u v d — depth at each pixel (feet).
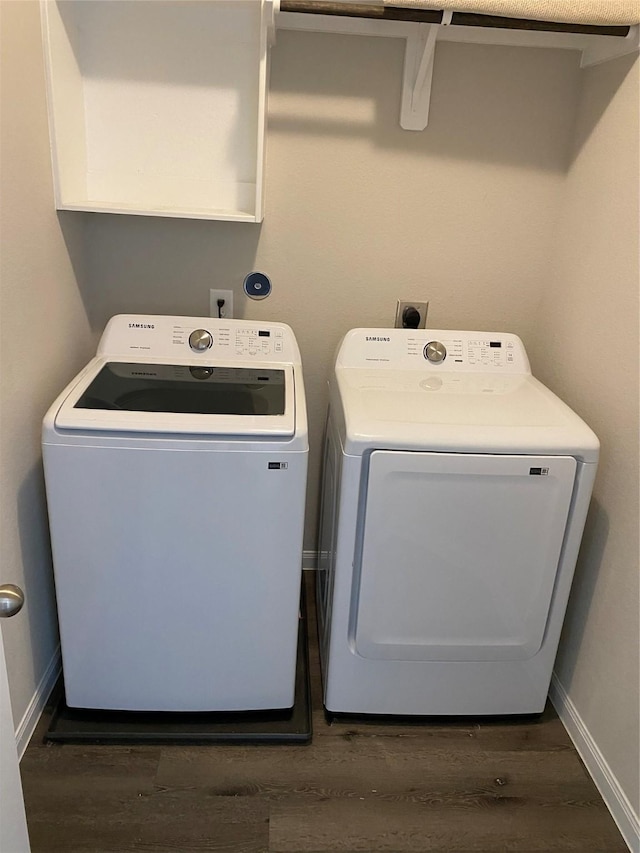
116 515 5.15
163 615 5.51
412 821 5.32
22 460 5.32
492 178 6.61
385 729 6.11
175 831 5.13
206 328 6.29
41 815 5.19
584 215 6.16
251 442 5.00
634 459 5.26
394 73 6.22
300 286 6.93
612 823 5.38
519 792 5.60
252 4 5.82
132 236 6.68
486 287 7.01
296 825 5.23
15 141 4.91
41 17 5.26
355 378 6.14
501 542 5.43
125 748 5.76
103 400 5.29
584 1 5.05
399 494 5.23
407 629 5.72
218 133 6.37
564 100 6.38
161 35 6.06
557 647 6.33
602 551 5.75
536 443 5.15
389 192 6.61
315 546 7.97
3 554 5.05
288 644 5.72
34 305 5.39
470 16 5.23
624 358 5.40
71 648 5.61
